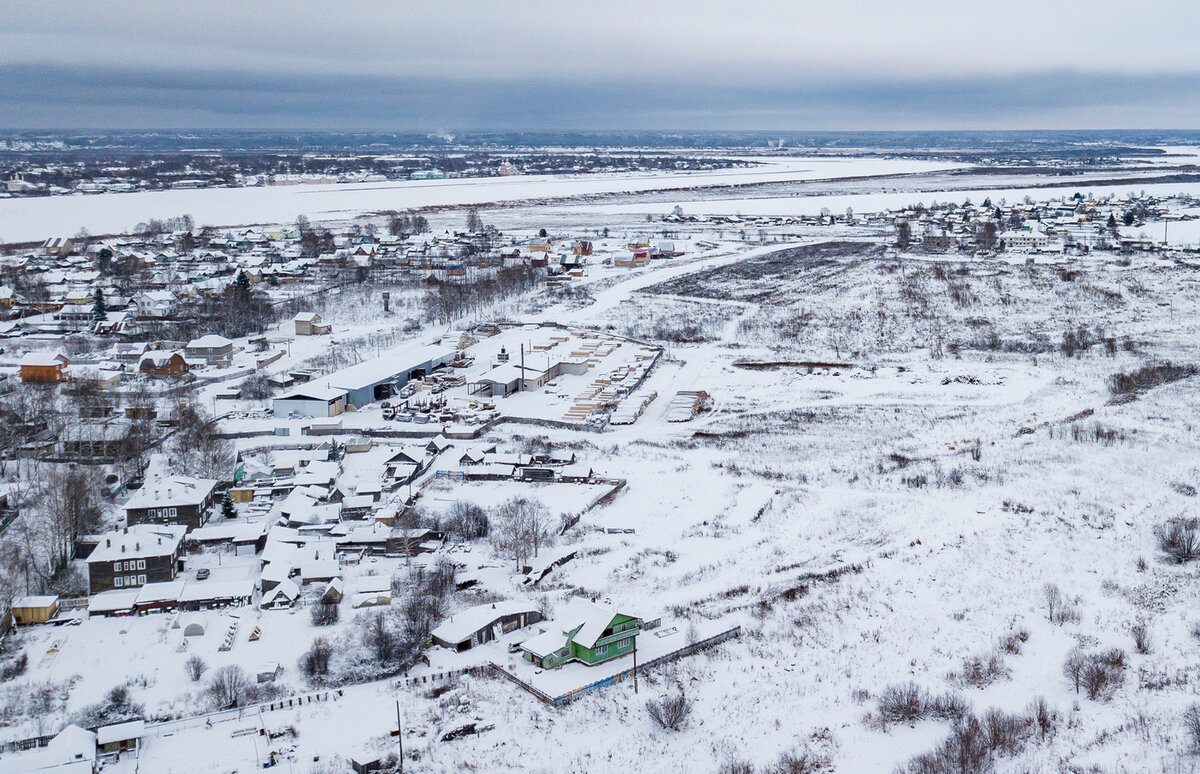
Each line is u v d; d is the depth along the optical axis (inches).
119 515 4269.2
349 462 5103.3
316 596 3592.5
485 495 4635.8
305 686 3016.7
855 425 5629.9
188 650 3213.6
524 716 2856.8
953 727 2785.4
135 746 2696.9
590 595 3604.8
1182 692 2940.5
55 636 3304.6
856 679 3080.7
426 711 2878.9
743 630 3366.1
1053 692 2999.5
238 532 4087.1
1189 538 3826.3
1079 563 3841.0
